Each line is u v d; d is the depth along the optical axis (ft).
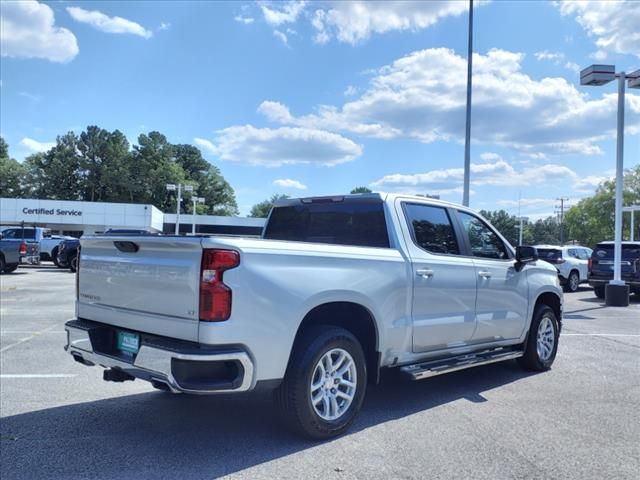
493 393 18.86
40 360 22.90
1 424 15.10
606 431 14.96
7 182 344.28
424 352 16.90
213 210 418.31
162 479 11.59
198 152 418.51
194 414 16.07
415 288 16.34
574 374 21.95
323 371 13.93
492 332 19.54
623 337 31.71
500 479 11.80
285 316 12.77
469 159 56.75
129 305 13.69
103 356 13.96
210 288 11.78
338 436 14.25
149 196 352.08
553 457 13.07
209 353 11.55
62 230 186.50
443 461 12.73
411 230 17.02
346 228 17.70
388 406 17.16
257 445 13.58
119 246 14.02
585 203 259.19
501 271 19.97
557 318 23.54
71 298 46.78
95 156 354.13
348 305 14.76
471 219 19.80
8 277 70.08
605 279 56.59
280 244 13.14
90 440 13.89
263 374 12.45
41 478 11.60
